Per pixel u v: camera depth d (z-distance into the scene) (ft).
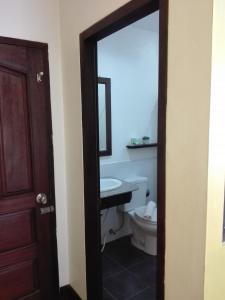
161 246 3.77
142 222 8.44
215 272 3.33
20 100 5.69
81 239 6.12
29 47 5.70
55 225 6.46
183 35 3.20
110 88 8.93
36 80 5.84
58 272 6.66
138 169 10.02
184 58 3.21
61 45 6.12
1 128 5.51
